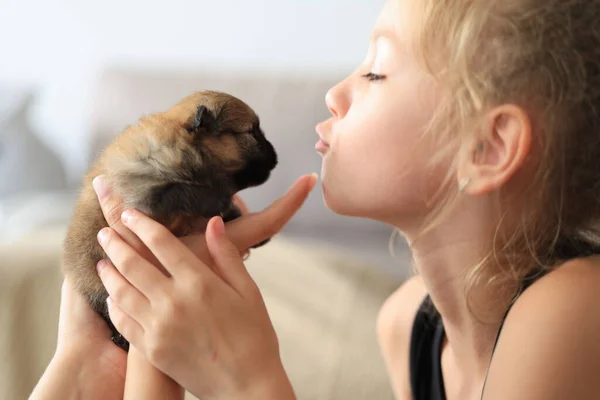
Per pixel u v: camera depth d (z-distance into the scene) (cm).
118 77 157
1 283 87
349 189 60
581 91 54
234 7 180
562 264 55
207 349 55
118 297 57
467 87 55
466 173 56
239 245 62
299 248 116
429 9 57
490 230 57
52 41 184
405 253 134
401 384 70
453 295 60
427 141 57
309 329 88
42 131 180
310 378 81
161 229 58
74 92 185
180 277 56
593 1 55
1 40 184
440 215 58
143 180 62
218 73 157
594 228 57
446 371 66
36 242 98
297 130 148
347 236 145
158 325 56
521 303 54
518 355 51
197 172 65
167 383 57
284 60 182
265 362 56
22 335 84
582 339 51
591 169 55
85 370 61
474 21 55
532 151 55
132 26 183
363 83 61
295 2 178
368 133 58
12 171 156
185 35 183
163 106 154
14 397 81
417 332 68
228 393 55
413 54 57
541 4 54
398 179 58
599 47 54
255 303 57
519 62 54
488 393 52
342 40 180
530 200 56
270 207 63
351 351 85
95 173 66
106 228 60
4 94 168
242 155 69
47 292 87
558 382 50
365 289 101
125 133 67
